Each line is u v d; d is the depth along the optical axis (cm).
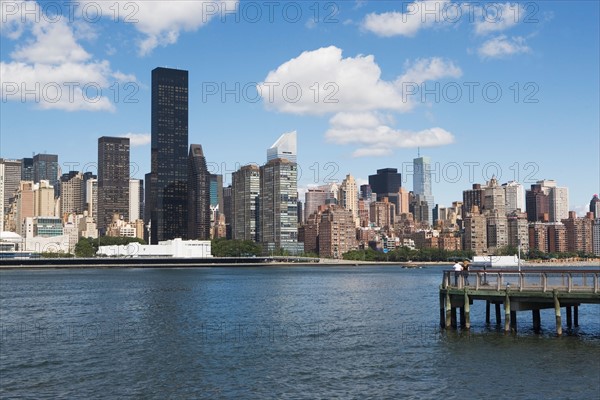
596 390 4794
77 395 4869
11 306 11844
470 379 5166
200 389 5025
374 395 4812
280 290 16712
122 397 4819
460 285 6969
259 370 5659
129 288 17712
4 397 4838
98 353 6494
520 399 4622
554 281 6588
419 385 5053
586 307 10156
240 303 12400
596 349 6112
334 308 11188
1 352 6581
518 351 6069
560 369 5391
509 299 6662
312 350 6600
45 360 6138
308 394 4862
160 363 5972
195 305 11931
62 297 14162
